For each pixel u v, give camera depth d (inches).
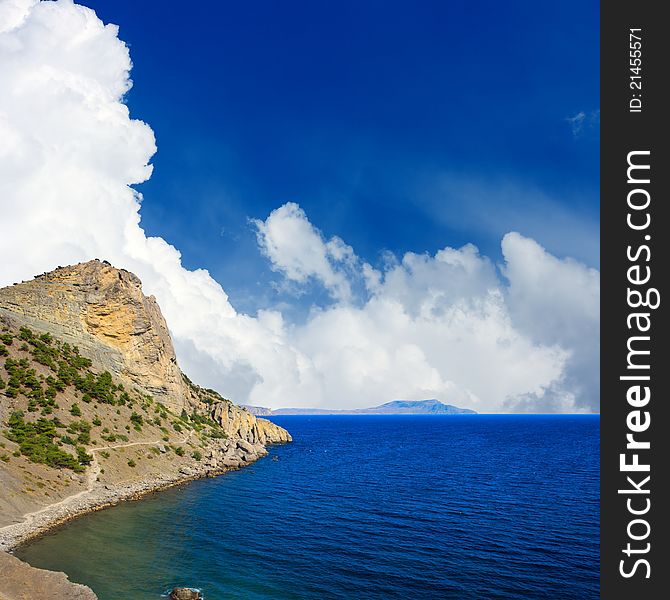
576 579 1758.1
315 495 3208.7
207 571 1759.4
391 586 1672.0
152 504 2738.7
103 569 1718.8
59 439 3019.2
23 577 1323.8
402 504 2967.5
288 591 1609.3
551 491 3444.9
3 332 3779.5
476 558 1964.8
